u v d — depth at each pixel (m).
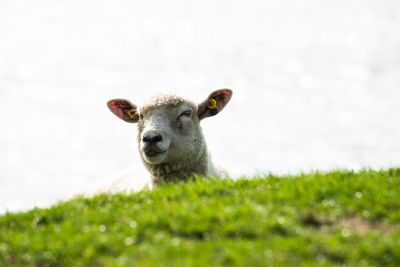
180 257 12.47
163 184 17.25
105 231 13.63
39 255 13.02
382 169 16.81
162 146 17.70
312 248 12.69
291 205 14.20
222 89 19.41
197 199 14.76
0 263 12.95
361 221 13.86
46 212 14.95
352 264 12.46
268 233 13.19
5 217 14.85
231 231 13.25
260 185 15.51
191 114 18.62
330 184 15.16
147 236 13.34
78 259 12.79
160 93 18.86
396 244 12.81
